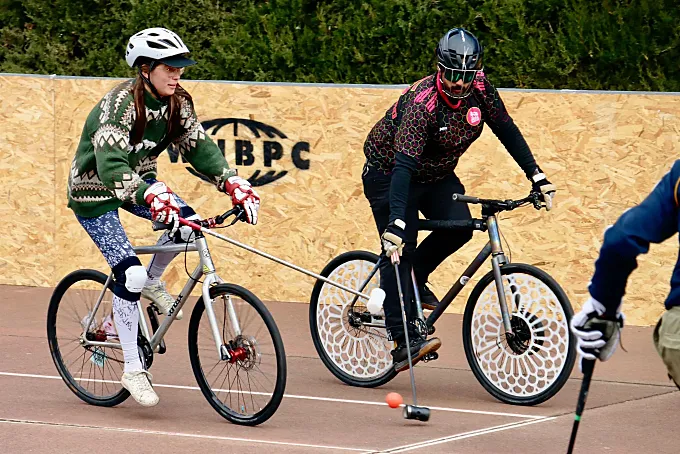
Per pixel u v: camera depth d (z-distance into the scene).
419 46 15.20
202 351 9.75
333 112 14.59
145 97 9.48
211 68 16.09
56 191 15.84
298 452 8.56
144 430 9.24
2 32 17.22
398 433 9.17
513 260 14.10
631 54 14.54
